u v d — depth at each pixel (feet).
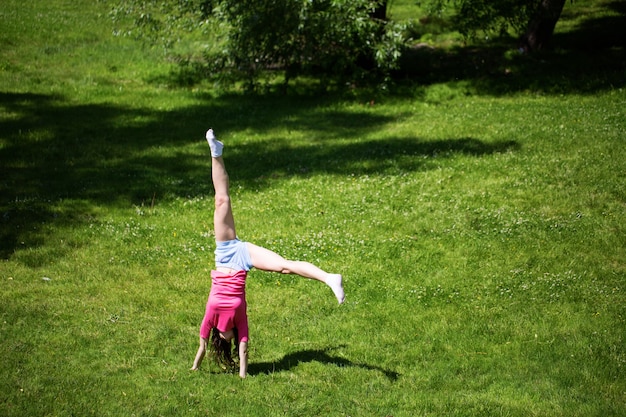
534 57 77.66
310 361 24.70
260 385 22.70
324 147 52.95
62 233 36.47
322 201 42.01
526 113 58.95
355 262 34.06
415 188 43.73
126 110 62.69
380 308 29.55
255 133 56.95
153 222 38.96
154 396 21.54
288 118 61.41
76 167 47.62
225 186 22.70
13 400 20.68
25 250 34.01
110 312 27.96
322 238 36.55
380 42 67.46
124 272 32.27
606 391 22.61
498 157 48.52
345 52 67.41
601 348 25.50
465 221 38.45
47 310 27.61
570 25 92.94
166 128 57.88
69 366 23.17
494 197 41.65
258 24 64.34
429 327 27.76
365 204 41.32
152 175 46.60
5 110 60.18
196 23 69.26
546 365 24.50
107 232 36.94
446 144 52.13
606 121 55.11
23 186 43.21
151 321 27.40
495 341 26.58
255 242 35.88
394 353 25.62
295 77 72.02
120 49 84.43
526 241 35.81
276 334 26.91
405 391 22.71
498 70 75.15
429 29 94.94
